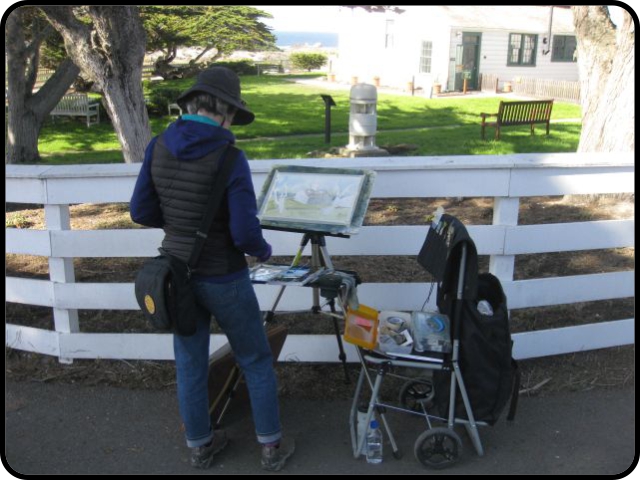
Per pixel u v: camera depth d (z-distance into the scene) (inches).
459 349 129.3
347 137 583.8
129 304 164.9
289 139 572.7
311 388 159.0
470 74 1075.9
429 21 1054.4
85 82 897.5
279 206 138.3
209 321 126.7
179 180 115.7
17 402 154.7
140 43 284.0
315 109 784.3
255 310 124.3
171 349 166.4
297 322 184.5
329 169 143.5
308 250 164.4
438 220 136.2
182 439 140.9
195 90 114.9
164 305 114.6
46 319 193.9
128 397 157.0
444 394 134.1
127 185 157.0
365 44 1189.7
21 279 167.6
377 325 128.6
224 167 114.2
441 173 153.5
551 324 185.0
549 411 150.6
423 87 1070.4
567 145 506.9
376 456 132.1
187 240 117.8
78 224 258.7
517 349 164.4
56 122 701.3
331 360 164.7
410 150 481.4
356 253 159.8
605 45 268.5
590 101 274.8
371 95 460.4
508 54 1114.7
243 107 118.6
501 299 134.6
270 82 1190.3
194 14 945.5
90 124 692.7
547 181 156.7
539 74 1159.0
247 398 146.4
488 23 1069.8
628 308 194.4
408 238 158.7
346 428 143.9
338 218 133.7
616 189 162.1
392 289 162.2
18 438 140.7
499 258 161.3
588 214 251.0
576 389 159.5
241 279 120.9
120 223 256.7
